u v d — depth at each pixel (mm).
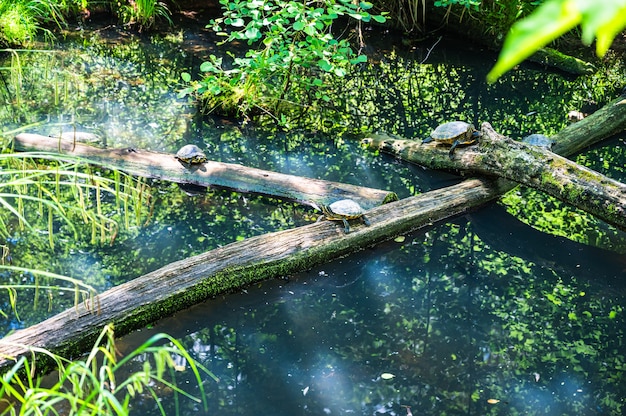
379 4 9680
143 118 6582
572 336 3832
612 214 4488
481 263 4547
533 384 3406
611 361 3613
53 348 3320
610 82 8023
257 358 3508
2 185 2494
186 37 9094
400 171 5848
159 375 1813
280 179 5254
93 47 8539
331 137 6473
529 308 4082
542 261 4594
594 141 6402
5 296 3857
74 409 1877
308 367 3457
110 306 3580
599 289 4305
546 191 4824
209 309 3885
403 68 8484
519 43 349
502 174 5094
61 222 4707
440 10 9430
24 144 5520
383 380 3385
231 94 6754
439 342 3725
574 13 333
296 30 6324
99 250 4402
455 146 5547
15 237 4480
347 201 4586
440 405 3219
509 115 7172
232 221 4863
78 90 7184
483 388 3357
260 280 4129
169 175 5375
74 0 9250
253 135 6402
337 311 3965
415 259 4547
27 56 8008
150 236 4613
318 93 6840
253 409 3121
